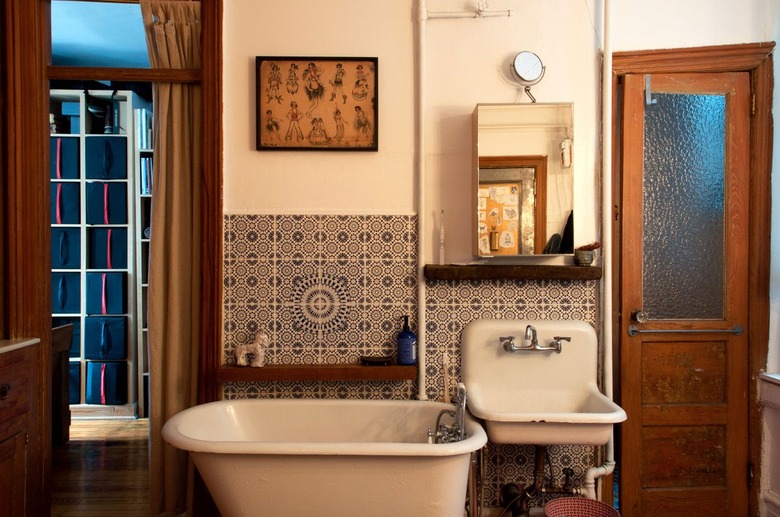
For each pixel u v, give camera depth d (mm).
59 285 3885
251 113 2162
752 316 2229
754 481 2209
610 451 2111
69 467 3006
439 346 2156
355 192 2170
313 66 2154
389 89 2174
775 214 2215
